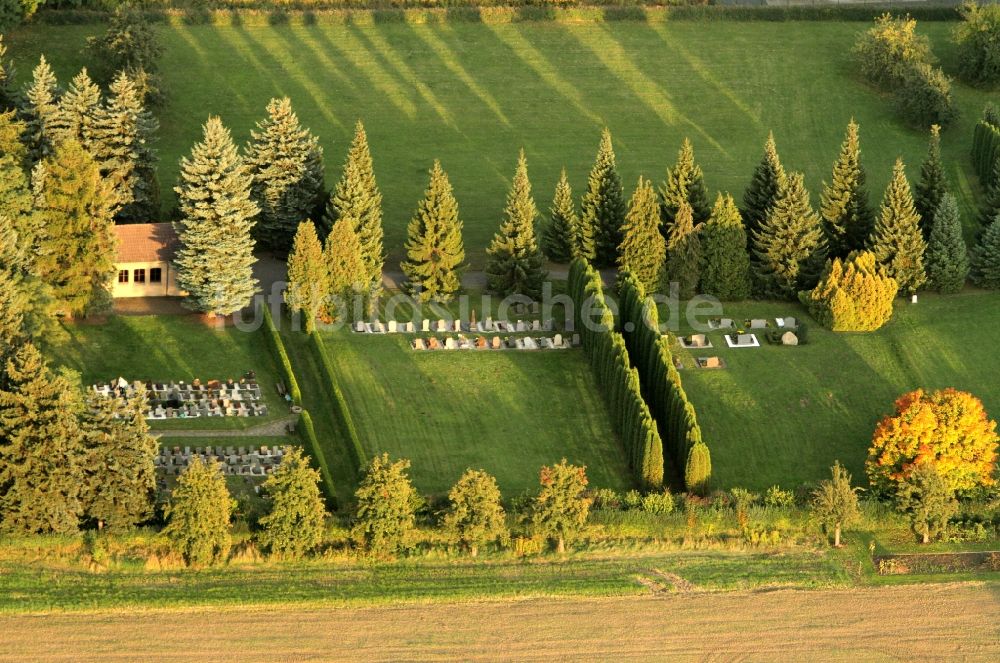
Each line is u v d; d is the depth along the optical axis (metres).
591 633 185.12
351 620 185.75
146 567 192.25
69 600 186.25
